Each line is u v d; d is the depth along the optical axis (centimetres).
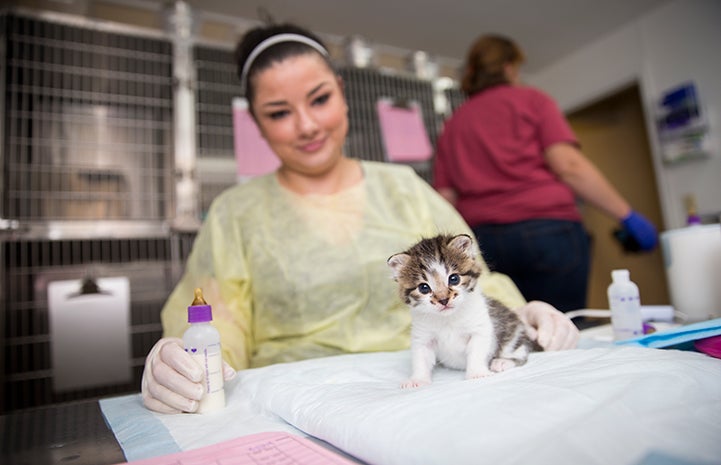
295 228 117
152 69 184
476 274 72
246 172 188
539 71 379
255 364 107
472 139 174
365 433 41
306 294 110
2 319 151
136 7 234
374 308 111
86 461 45
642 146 346
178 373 61
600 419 36
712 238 104
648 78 302
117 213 174
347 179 128
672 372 46
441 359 72
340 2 260
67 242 165
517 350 69
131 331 167
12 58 162
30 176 162
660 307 110
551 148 160
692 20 277
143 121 182
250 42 117
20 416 63
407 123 222
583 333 103
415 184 132
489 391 45
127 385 162
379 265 113
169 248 179
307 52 111
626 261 359
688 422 37
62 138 169
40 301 156
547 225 159
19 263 157
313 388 58
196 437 50
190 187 182
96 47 175
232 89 196
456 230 125
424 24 290
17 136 161
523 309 90
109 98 176
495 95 172
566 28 313
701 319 103
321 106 113
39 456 47
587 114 371
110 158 175
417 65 244
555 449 33
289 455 40
